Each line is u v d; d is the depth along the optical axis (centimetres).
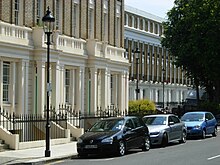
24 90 2833
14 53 2730
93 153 2169
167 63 9494
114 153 2222
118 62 4003
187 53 5331
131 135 2325
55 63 3048
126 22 7962
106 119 2375
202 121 3338
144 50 8525
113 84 4069
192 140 3194
